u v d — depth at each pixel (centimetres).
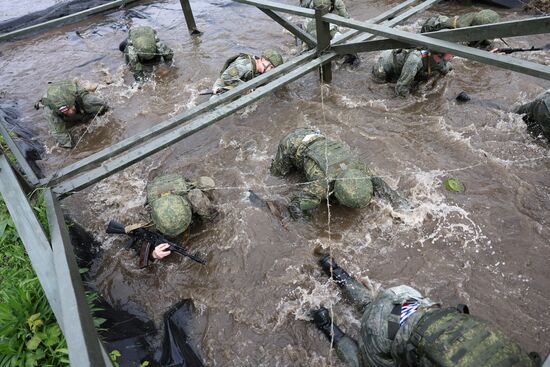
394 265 383
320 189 392
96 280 402
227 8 911
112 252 427
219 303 371
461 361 204
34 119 652
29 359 260
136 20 922
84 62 788
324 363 321
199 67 714
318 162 398
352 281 363
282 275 386
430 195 438
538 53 631
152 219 398
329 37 545
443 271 372
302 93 615
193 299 377
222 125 575
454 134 510
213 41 790
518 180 444
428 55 543
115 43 840
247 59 575
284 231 425
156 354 314
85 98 590
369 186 385
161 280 397
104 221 463
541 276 359
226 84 565
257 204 454
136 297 385
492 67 616
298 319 351
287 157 445
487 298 348
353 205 378
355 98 592
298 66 555
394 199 425
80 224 459
